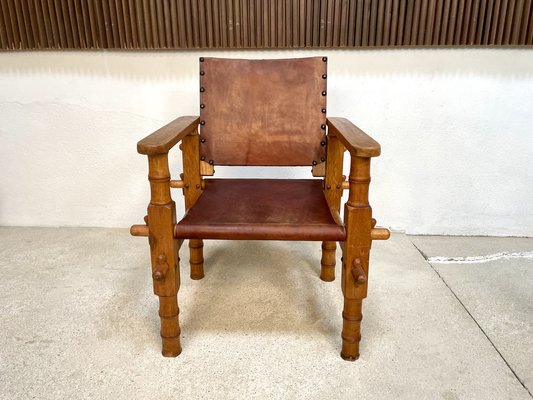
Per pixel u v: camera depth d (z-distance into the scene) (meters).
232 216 1.16
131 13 1.72
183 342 1.22
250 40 1.74
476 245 1.88
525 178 1.89
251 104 1.45
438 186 1.92
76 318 1.32
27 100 1.90
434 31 1.70
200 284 1.55
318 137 1.44
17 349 1.17
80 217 2.06
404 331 1.26
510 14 1.66
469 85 1.78
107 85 1.86
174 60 1.82
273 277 1.61
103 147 1.95
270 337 1.24
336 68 1.79
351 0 1.67
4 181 2.02
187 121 1.35
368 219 1.04
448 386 1.04
